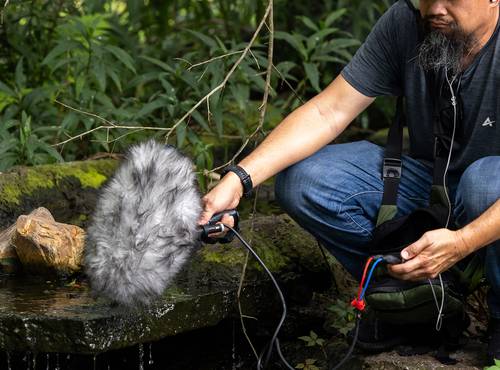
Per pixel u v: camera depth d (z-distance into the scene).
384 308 2.85
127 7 5.35
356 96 3.11
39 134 4.44
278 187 3.14
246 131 4.91
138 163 2.65
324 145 3.11
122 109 4.36
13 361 3.03
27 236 3.22
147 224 2.56
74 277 3.26
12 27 4.86
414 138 3.11
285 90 5.85
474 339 3.15
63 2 4.97
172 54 5.66
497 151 2.92
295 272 3.46
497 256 2.78
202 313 3.03
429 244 2.67
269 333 3.39
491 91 2.86
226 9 5.83
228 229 2.84
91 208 3.86
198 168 4.06
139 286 2.55
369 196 3.06
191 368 3.30
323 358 3.24
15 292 3.06
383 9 5.63
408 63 3.02
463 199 2.83
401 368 2.93
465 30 2.78
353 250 3.12
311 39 4.74
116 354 3.17
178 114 4.39
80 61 4.55
